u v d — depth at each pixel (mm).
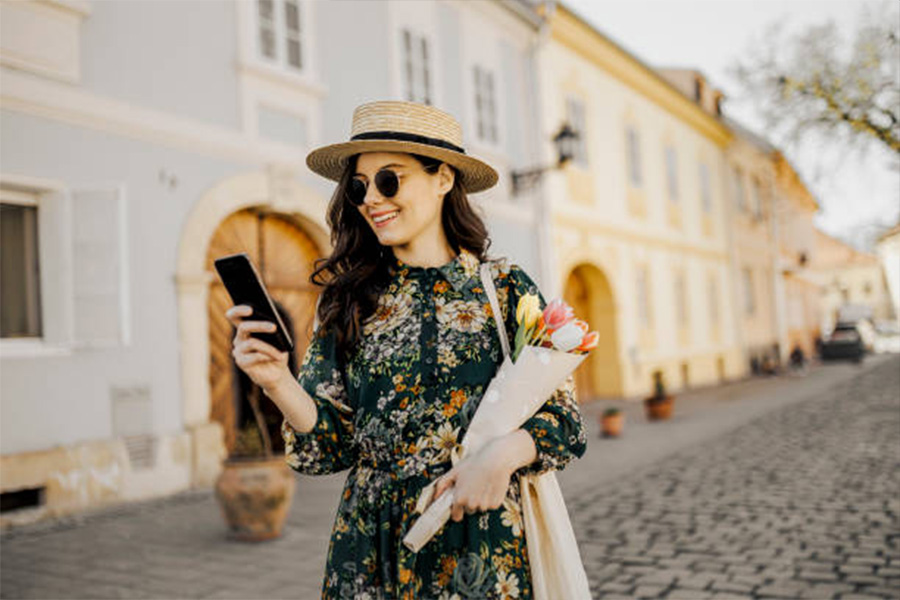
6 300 6285
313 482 7633
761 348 25547
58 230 6348
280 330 1336
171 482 6949
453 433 1438
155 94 7152
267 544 5059
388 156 1530
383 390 1485
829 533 4793
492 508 1346
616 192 16516
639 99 18125
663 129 19438
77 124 6512
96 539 5285
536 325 1454
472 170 1622
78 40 6535
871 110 10805
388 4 10047
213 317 7895
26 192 6293
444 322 1505
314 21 8836
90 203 6449
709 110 23328
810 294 35031
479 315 1509
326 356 1572
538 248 13328
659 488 6625
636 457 8492
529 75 13633
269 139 8242
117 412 6641
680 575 4117
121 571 4488
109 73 6781
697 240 21016
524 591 1408
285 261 8719
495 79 12609
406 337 1508
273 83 8312
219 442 7398
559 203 14188
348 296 1558
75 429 6332
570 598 1420
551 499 1475
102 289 6457
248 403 8109
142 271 6949
